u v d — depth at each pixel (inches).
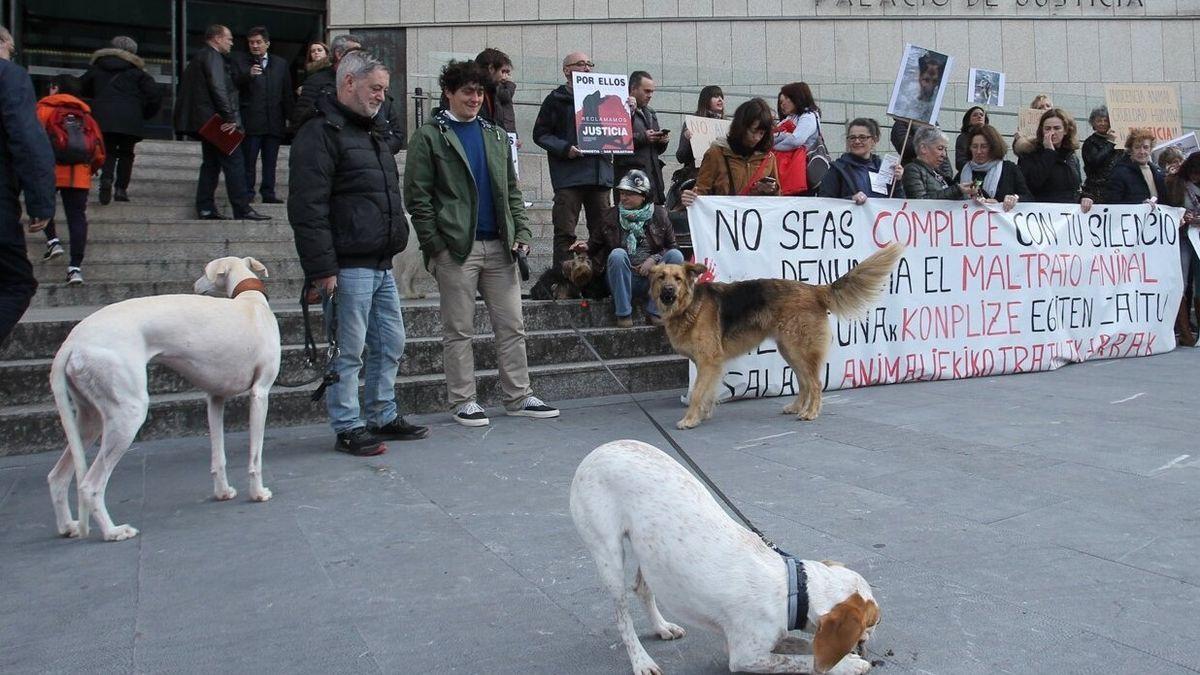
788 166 316.2
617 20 569.9
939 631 116.9
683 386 302.2
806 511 167.0
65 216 338.0
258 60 391.9
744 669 103.0
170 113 546.9
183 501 179.8
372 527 162.1
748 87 573.6
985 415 247.4
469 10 555.2
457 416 244.8
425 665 110.7
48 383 234.7
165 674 108.8
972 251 315.9
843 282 249.1
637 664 106.6
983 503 170.1
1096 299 342.3
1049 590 129.6
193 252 360.2
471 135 240.4
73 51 529.7
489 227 243.6
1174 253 360.5
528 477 192.9
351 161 210.7
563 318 306.0
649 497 104.7
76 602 130.8
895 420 244.1
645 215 310.7
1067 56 625.0
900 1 603.8
